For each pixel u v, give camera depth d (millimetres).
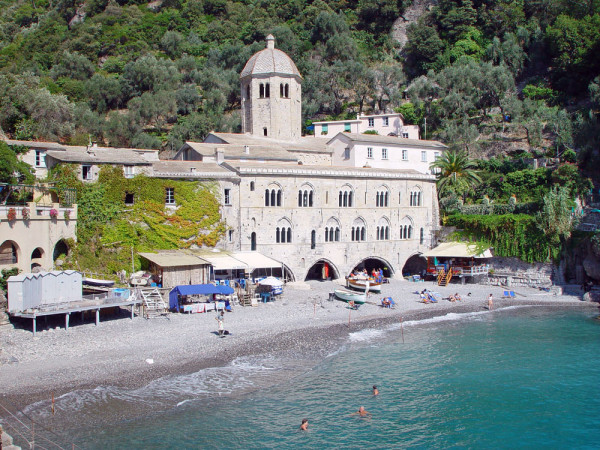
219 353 46906
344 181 78875
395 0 170000
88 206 61969
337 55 152625
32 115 95500
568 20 129000
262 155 82625
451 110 122688
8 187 58000
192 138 124688
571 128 104562
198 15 187500
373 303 68062
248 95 96000
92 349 45750
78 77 150250
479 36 153125
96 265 61281
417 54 153375
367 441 33844
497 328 59469
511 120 118500
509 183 98312
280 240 74625
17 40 188875
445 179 91500
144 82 143500
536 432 35594
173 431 33688
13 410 34500
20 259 52500
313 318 59750
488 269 82188
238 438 33375
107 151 69250
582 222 81438
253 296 64188
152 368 42625
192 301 61000
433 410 38469
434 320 62125
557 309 68250
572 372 45906
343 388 41812
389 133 116500
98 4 193875
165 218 66750
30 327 49719
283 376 43500
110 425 33781
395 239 83938
